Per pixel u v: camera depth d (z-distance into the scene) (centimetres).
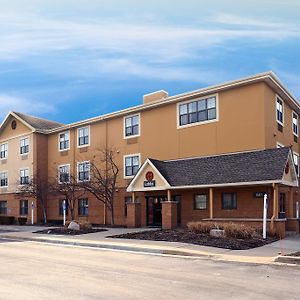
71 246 1667
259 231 1883
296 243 1634
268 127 2275
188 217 2467
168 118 2706
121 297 729
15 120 4003
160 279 905
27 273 986
